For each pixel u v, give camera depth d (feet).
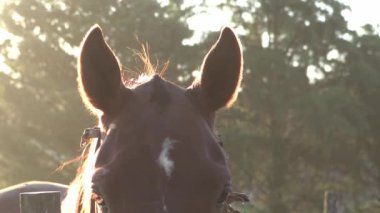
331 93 86.94
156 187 7.79
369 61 97.45
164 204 7.71
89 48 8.91
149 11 83.05
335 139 93.97
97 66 8.92
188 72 83.82
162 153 8.02
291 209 92.27
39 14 79.97
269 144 89.97
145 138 8.17
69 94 79.25
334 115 85.76
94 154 8.96
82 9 81.05
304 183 95.61
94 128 9.36
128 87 9.37
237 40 9.14
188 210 7.73
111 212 7.80
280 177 91.25
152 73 10.33
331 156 94.63
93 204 8.88
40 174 81.25
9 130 81.10
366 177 98.73
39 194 12.39
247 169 88.79
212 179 7.91
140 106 8.63
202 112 8.89
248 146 86.99
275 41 96.68
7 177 83.41
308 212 92.89
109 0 81.00
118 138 8.29
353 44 94.48
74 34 79.30
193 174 7.90
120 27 79.61
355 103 88.17
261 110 88.84
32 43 79.66
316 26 93.50
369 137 97.40
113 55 8.99
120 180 7.84
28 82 82.64
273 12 94.99
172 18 85.61
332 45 94.32
